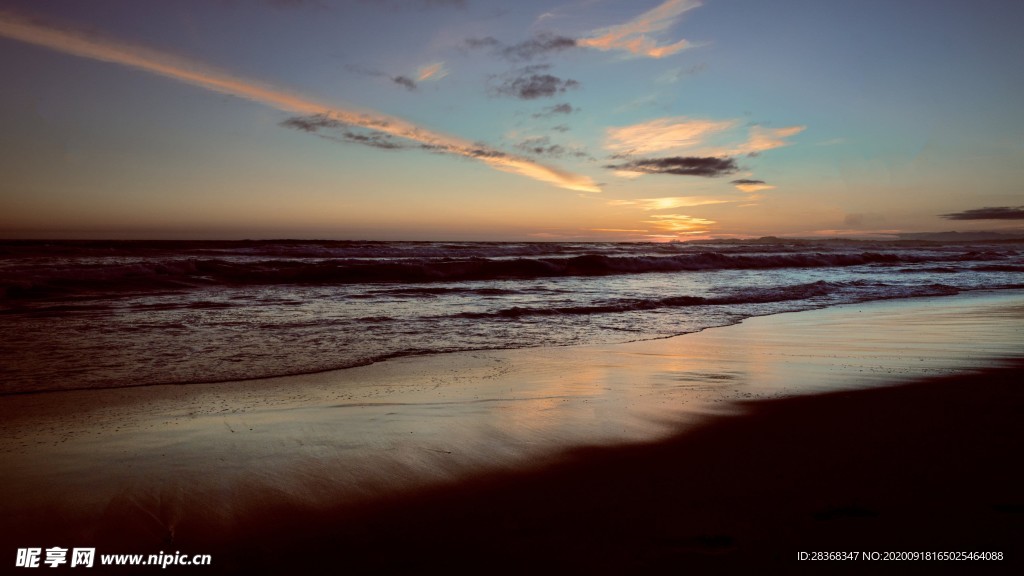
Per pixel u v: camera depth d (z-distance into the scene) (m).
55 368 6.14
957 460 3.65
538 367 6.70
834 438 4.13
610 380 6.08
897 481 3.32
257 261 20.14
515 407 5.05
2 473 3.46
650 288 15.91
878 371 6.43
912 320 10.68
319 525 2.90
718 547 2.61
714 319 10.61
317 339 8.06
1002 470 3.47
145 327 8.61
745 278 19.80
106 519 2.94
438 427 4.48
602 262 22.59
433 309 11.16
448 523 2.90
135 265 15.48
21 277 13.29
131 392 5.38
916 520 2.82
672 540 2.69
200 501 3.15
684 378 6.18
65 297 11.82
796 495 3.16
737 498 3.14
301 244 38.50
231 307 10.87
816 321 10.51
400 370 6.46
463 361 6.97
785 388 5.70
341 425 4.49
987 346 8.05
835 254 28.52
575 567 2.47
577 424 4.57
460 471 3.60
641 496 3.20
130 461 3.70
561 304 12.20
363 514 3.02
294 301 11.99
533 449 4.00
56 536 2.77
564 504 3.11
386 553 2.62
